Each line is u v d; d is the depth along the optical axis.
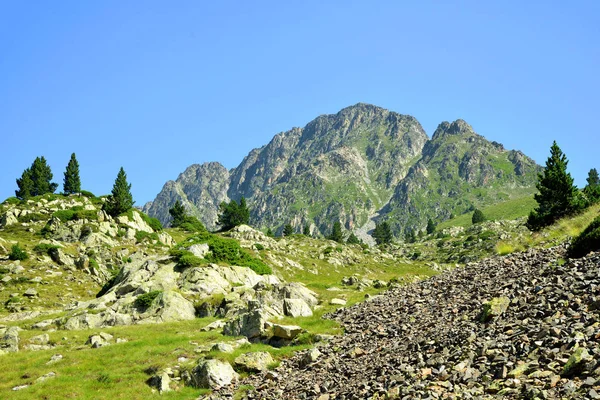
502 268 28.84
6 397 23.03
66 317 41.59
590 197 63.25
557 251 27.39
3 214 98.81
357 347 23.62
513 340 14.30
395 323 25.73
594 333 12.16
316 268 102.00
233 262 58.09
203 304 43.62
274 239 138.00
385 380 15.76
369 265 118.19
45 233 88.12
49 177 147.00
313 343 28.20
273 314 34.62
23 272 66.50
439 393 12.44
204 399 22.42
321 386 18.56
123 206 105.12
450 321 20.94
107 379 25.05
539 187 66.62
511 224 170.25
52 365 28.09
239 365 25.61
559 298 16.55
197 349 29.22
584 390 9.67
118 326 39.66
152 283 47.78
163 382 24.22
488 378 12.30
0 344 32.19
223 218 157.00
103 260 78.50
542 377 11.12
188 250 56.47
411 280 55.22
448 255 147.38
